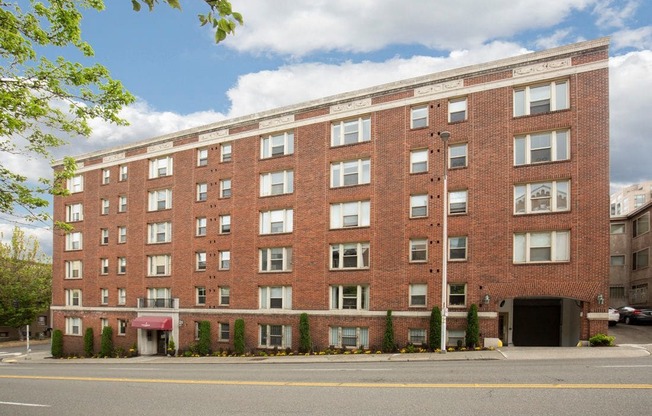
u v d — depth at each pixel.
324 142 30.98
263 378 15.27
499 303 25.31
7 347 52.66
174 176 37.34
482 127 26.41
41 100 10.44
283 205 32.12
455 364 18.08
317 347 29.58
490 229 25.70
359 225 29.38
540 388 11.34
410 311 27.14
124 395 12.85
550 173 24.70
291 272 31.31
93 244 41.53
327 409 9.94
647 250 40.12
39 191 11.59
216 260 34.62
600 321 23.08
